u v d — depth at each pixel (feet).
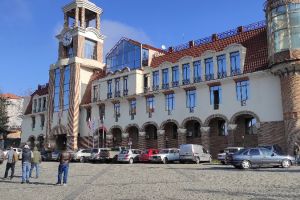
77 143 175.83
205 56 132.46
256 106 115.65
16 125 279.49
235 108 120.88
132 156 125.39
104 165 110.32
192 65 136.05
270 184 49.44
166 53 157.07
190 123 138.10
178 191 44.75
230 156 91.50
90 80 185.57
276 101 110.93
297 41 104.88
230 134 120.98
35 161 69.10
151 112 147.13
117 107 162.09
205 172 72.69
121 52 168.55
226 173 68.80
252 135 119.24
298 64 103.19
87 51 189.98
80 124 178.29
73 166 105.40
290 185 47.73
